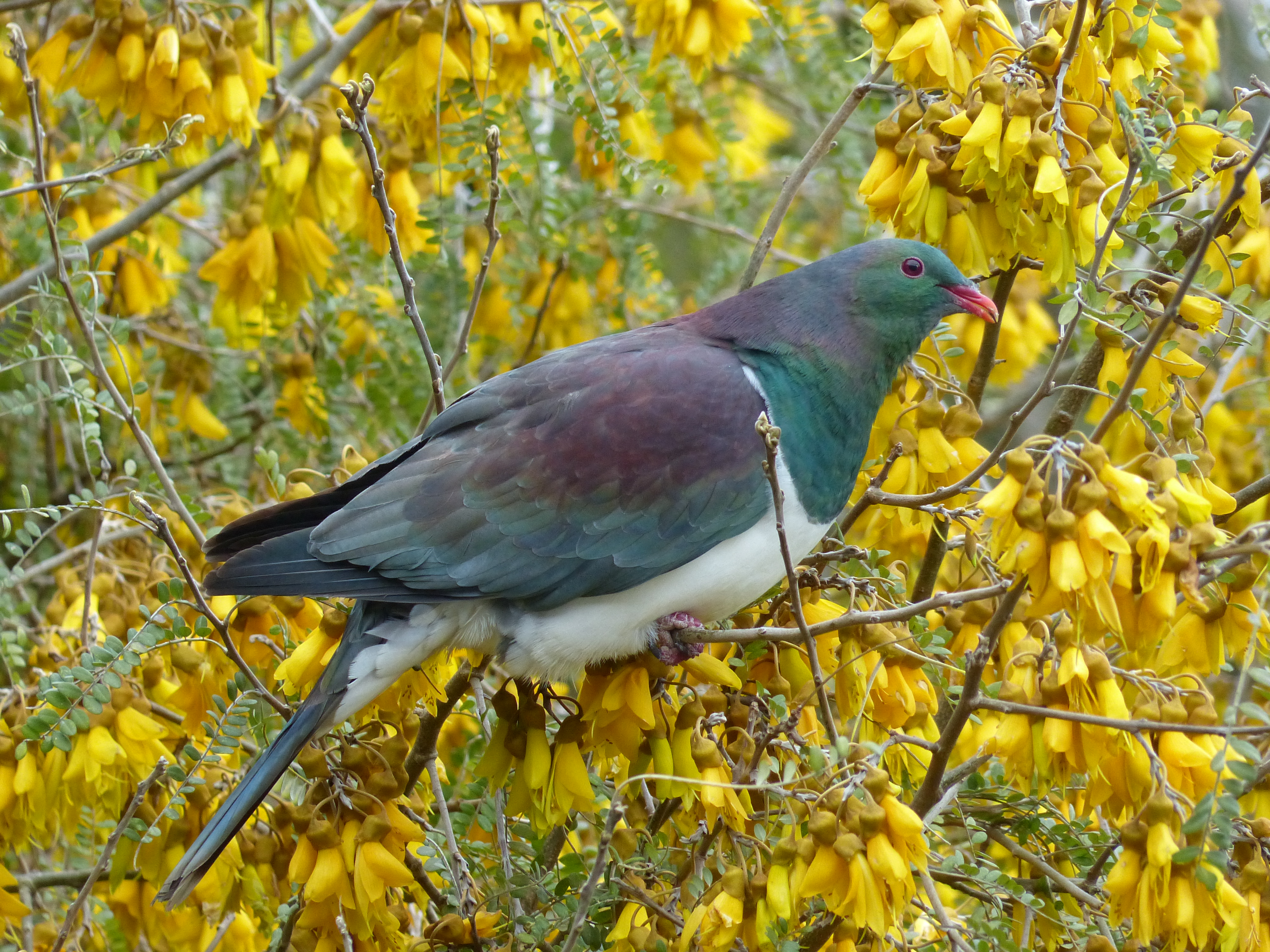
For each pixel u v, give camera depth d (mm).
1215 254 7922
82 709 6789
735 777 6340
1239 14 12148
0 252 10938
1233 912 5719
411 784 7250
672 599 7188
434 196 9094
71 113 11984
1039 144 6668
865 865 5609
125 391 9695
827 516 7590
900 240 7676
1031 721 5879
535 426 7320
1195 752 5723
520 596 7133
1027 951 6469
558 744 6855
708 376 7410
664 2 9219
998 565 5824
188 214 12234
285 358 10258
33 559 10570
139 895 8055
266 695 6883
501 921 6875
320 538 7070
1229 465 10469
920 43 7227
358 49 9617
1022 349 10453
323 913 6559
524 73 9594
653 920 6289
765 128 13469
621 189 11312
